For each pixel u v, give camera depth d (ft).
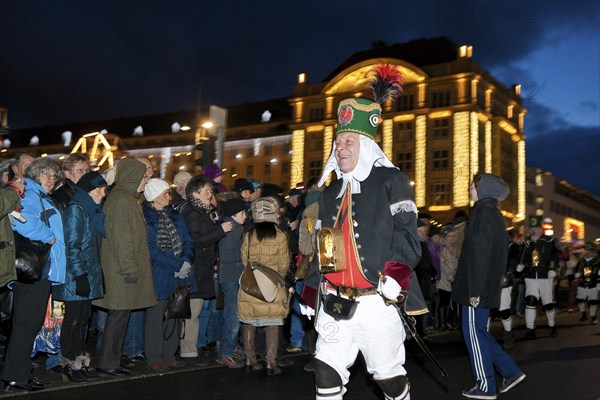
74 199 19.70
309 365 24.17
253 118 197.98
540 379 23.49
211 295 24.25
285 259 22.93
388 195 12.56
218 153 42.06
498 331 40.14
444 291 38.70
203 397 19.26
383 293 12.04
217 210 25.81
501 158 184.85
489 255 19.85
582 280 49.44
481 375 20.17
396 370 12.56
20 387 18.53
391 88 13.39
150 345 22.54
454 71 168.96
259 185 29.78
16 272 17.66
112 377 20.81
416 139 169.37
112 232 20.48
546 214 217.36
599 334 38.70
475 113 165.99
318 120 183.32
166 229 22.61
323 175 13.70
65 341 19.93
